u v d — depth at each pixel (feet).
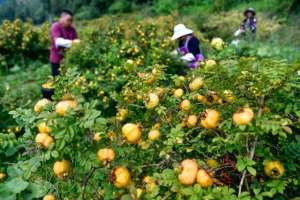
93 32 28.45
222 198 6.95
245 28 40.60
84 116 7.13
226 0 71.26
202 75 9.71
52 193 8.36
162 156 8.88
